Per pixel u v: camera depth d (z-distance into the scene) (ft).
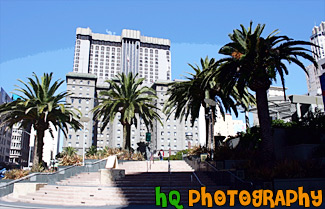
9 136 333.01
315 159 58.29
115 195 50.08
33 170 92.07
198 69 96.07
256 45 63.87
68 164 90.17
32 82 99.40
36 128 100.22
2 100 257.34
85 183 64.69
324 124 73.87
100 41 618.44
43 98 98.99
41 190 57.57
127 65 610.65
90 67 597.52
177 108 101.24
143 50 636.48
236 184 51.42
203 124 371.56
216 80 75.72
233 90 89.76
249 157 67.10
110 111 115.03
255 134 80.69
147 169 81.15
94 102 371.56
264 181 49.73
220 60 67.36
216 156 73.20
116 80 444.14
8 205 47.09
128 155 108.68
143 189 51.96
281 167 52.54
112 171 61.72
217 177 58.34
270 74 66.39
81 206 45.80
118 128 365.61
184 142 359.46
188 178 62.80
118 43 629.10
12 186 63.21
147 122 123.54
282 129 77.97
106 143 383.86
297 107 100.58
